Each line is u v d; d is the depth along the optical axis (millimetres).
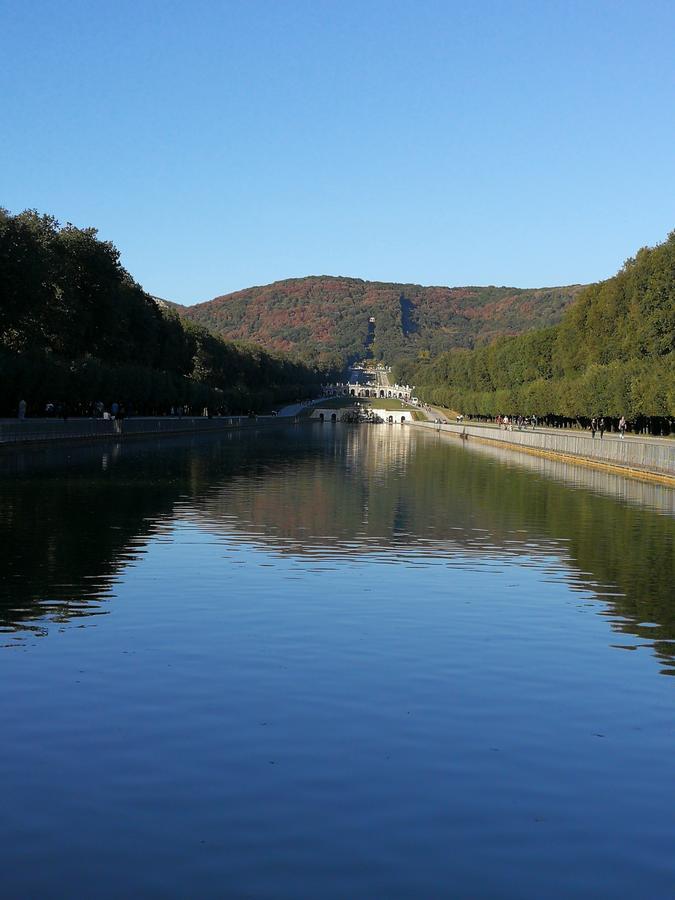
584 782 12922
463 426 170750
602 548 33219
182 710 15352
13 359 94125
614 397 113625
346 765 13297
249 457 87312
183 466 70812
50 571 26891
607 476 68625
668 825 11750
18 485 51625
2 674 17141
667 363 110375
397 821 11711
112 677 17031
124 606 22703
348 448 111688
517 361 177375
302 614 22172
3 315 95375
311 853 10945
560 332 149750
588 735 14617
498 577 27375
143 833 11328
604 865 10812
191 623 21078
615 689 16906
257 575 26906
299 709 15500
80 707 15430
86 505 43125
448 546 33250
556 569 28875
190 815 11773
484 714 15461
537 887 10359
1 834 11273
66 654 18469
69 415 119562
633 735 14656
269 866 10664
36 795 12250
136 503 44469
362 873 10555
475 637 20328
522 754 13820
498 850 11078
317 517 41000
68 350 116688
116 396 121250
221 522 38312
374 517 41469
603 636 20609
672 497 52375
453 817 11852
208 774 12922
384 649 19188
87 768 13062
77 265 119438
